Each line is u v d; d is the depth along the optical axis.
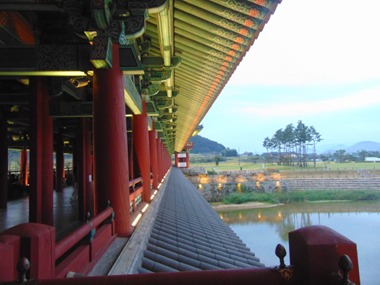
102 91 4.35
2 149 10.45
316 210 43.97
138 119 8.80
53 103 7.00
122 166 4.50
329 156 179.75
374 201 50.31
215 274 1.58
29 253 1.89
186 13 5.08
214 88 8.73
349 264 1.37
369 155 147.50
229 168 104.12
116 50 4.30
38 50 4.49
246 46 5.52
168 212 8.71
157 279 1.55
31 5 4.02
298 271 1.60
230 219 39.59
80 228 3.02
